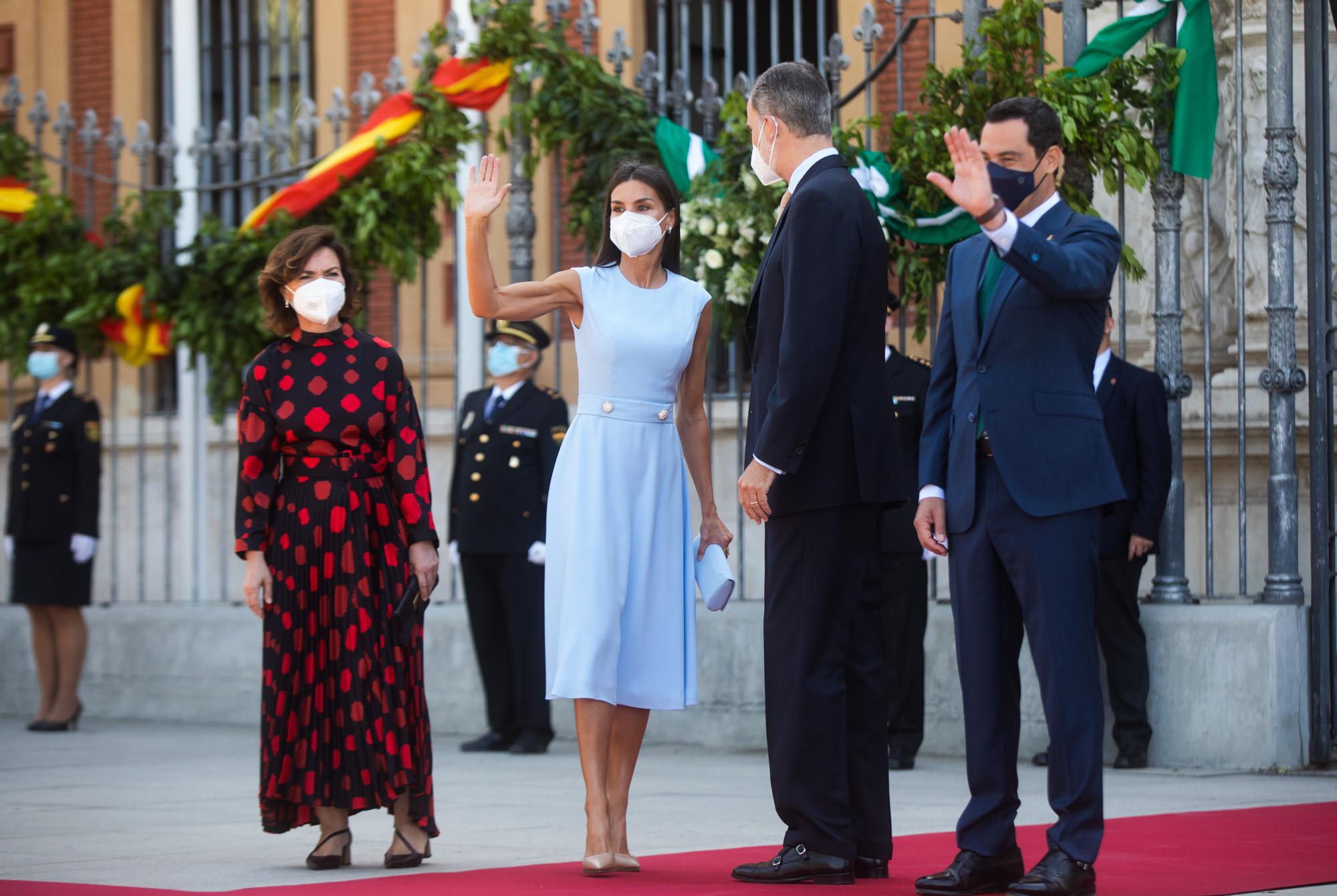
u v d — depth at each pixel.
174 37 16.44
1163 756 10.50
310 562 6.91
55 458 13.73
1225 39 11.84
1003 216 5.64
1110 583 10.38
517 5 12.63
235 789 9.88
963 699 6.04
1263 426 11.73
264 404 7.01
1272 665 10.21
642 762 11.34
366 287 13.00
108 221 14.34
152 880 6.42
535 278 15.22
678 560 6.88
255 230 13.54
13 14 17.72
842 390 6.14
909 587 10.48
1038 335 5.94
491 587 12.25
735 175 11.61
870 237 6.16
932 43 11.47
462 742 12.75
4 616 15.27
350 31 16.62
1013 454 5.88
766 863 6.16
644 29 15.06
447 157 13.09
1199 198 12.05
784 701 6.16
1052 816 8.23
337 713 6.84
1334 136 11.59
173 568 16.30
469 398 12.45
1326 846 6.93
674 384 6.89
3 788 9.96
